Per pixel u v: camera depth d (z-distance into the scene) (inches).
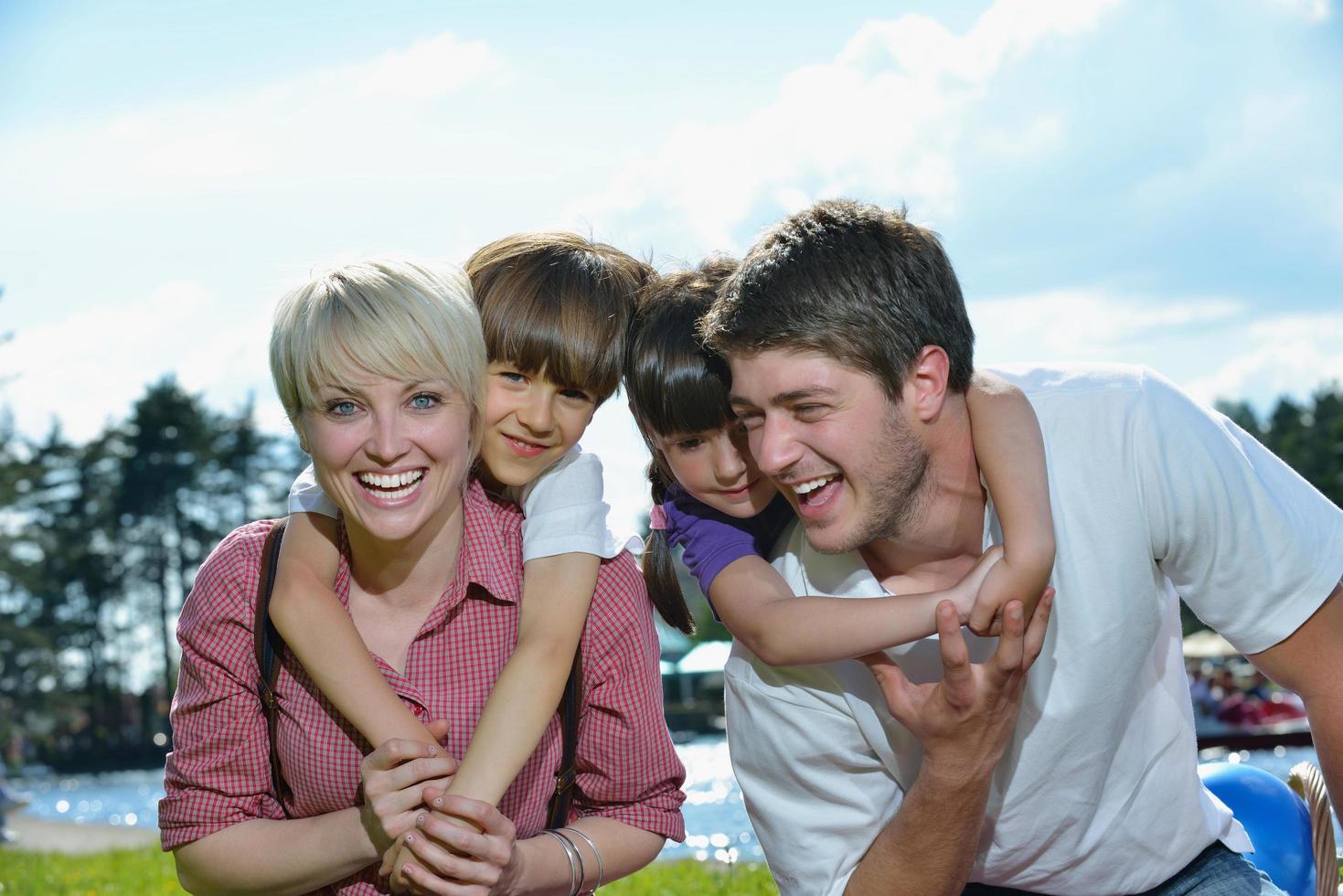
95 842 692.7
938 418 96.5
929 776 100.3
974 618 94.1
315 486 105.7
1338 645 102.8
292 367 94.4
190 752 102.0
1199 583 104.0
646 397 110.0
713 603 108.7
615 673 107.8
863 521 96.8
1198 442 101.0
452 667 103.7
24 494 2824.8
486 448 112.0
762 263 94.3
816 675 108.3
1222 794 130.2
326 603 100.1
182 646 103.0
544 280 111.6
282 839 99.0
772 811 114.2
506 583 103.7
